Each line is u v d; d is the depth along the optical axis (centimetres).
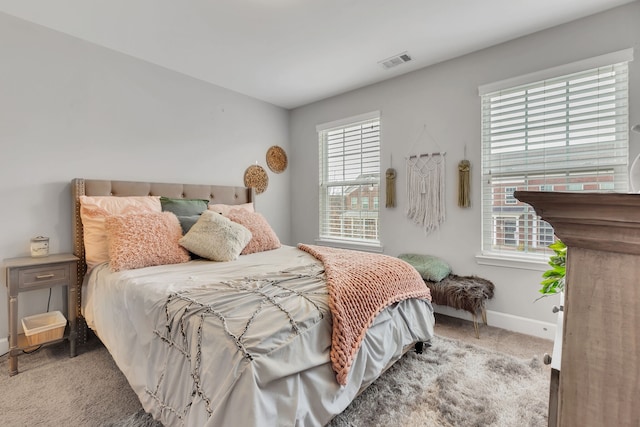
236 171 366
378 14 220
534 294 248
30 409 159
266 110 399
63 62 241
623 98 213
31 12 214
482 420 150
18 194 223
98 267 219
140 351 150
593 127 224
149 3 205
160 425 146
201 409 108
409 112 315
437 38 252
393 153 328
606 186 219
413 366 198
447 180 292
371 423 148
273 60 287
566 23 231
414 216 313
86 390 176
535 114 248
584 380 46
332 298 145
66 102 243
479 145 273
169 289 154
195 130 327
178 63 293
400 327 184
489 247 273
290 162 430
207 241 235
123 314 168
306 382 122
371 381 159
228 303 132
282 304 133
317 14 219
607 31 216
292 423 110
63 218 243
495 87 261
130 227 216
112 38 249
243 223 282
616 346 43
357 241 362
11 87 219
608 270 44
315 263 211
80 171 251
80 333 236
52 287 234
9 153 219
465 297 242
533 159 249
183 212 272
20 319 223
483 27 236
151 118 293
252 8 212
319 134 399
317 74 318
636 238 41
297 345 120
